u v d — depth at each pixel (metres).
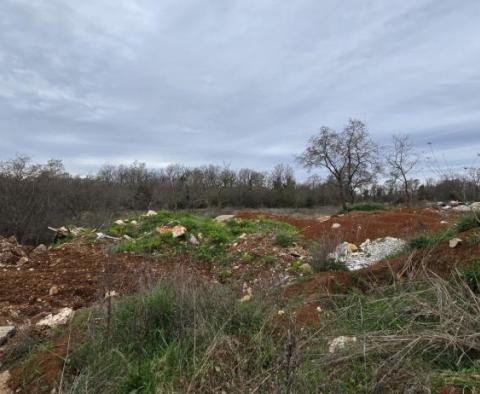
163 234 7.84
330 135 28.72
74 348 3.02
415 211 10.41
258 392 2.48
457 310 3.02
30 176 11.74
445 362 2.73
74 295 4.86
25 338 3.37
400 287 3.90
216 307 3.41
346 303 4.01
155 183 30.28
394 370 2.59
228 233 8.43
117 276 4.86
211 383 2.66
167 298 3.46
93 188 16.41
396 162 28.53
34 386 2.78
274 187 39.38
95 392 2.60
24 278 5.43
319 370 2.70
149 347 3.09
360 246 7.00
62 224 11.51
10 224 10.30
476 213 4.88
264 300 3.73
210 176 37.53
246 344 3.05
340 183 29.02
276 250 7.02
